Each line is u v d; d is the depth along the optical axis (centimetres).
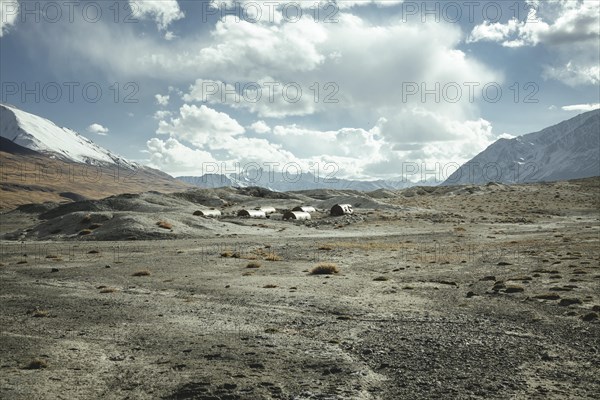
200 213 10594
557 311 2488
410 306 2689
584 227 9100
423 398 1322
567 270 3888
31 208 12644
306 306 2692
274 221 10325
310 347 1827
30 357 1675
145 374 1493
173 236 7519
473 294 3014
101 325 2195
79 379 1449
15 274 4025
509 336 2017
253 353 1727
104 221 8212
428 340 1944
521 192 17988
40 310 2545
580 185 19538
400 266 4512
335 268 4128
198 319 2342
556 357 1719
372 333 2066
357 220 10675
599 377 1506
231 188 18125
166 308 2625
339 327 2178
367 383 1435
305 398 1302
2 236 8244
